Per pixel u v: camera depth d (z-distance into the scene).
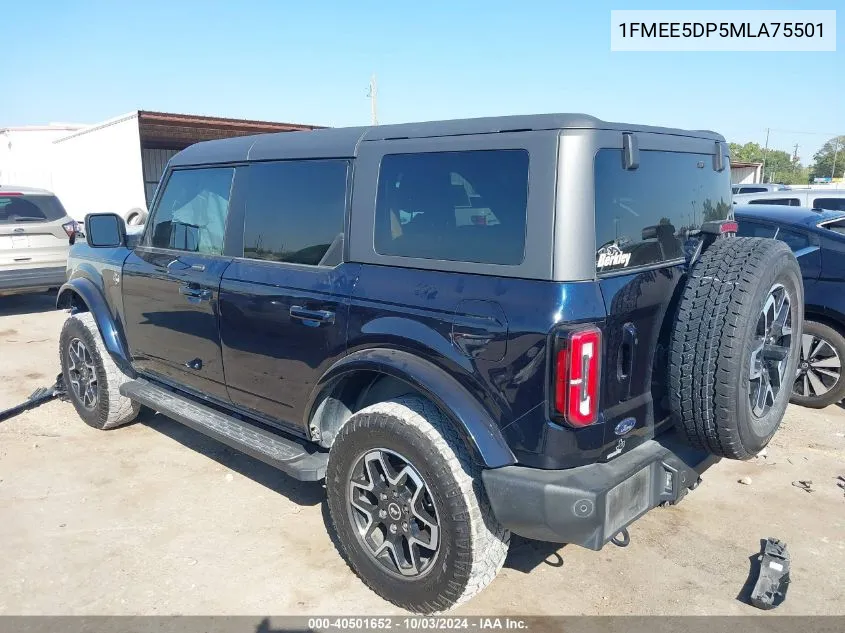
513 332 2.58
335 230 3.32
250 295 3.63
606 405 2.65
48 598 3.23
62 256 9.67
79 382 5.37
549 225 2.56
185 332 4.19
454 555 2.81
